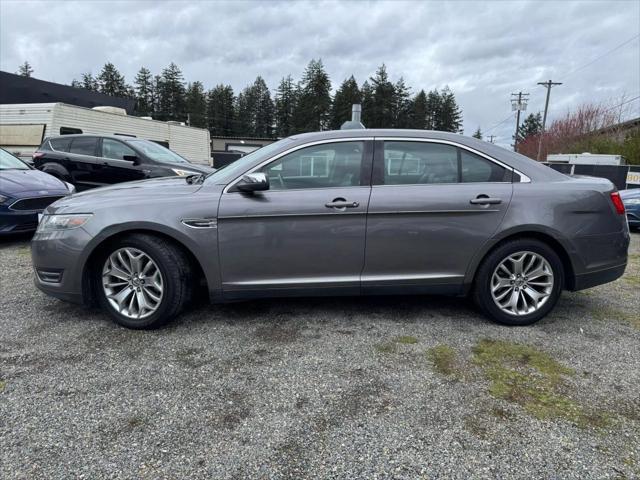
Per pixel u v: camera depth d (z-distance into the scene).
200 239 2.98
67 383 2.40
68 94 20.45
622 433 2.02
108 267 3.11
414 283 3.17
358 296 3.53
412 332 3.11
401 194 3.06
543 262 3.19
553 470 1.79
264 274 3.08
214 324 3.23
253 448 1.90
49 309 3.48
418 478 1.74
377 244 3.08
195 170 8.03
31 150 11.20
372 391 2.35
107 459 1.83
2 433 1.98
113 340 2.95
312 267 3.09
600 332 3.16
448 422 2.09
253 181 2.91
